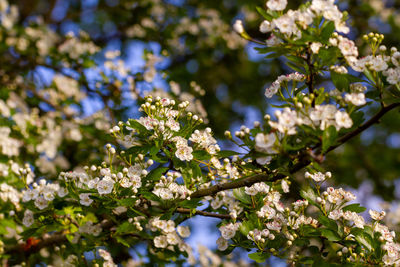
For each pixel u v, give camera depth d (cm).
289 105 329
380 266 321
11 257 429
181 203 344
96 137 668
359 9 1044
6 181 482
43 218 383
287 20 294
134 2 931
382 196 1030
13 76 740
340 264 322
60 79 733
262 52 303
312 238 371
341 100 294
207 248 550
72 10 1140
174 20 902
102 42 972
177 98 705
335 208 356
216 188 350
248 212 394
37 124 644
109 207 340
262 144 273
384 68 302
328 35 293
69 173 362
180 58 955
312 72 304
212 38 913
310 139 280
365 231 337
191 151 345
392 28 1025
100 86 704
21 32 772
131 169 358
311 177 357
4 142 527
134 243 420
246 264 587
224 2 1011
